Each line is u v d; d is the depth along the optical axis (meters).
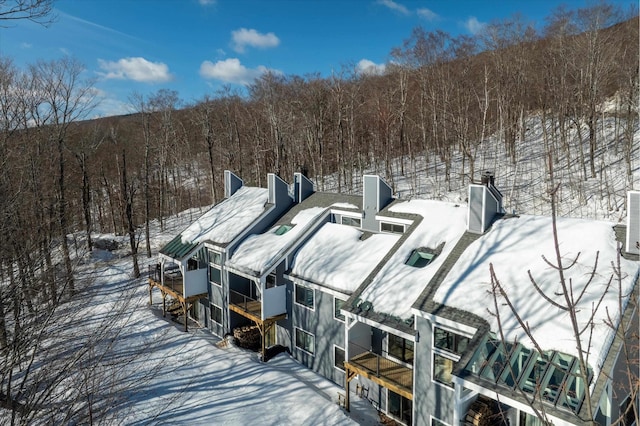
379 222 21.31
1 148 11.66
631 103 36.06
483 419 13.03
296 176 26.91
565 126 46.41
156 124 59.94
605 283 12.16
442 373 14.41
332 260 20.28
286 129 50.84
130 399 16.86
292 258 21.84
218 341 24.41
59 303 10.14
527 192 37.06
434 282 15.38
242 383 18.84
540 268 13.73
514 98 49.94
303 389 18.22
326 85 55.94
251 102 63.16
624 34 48.69
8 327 10.05
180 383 18.86
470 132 51.06
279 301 21.52
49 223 11.16
